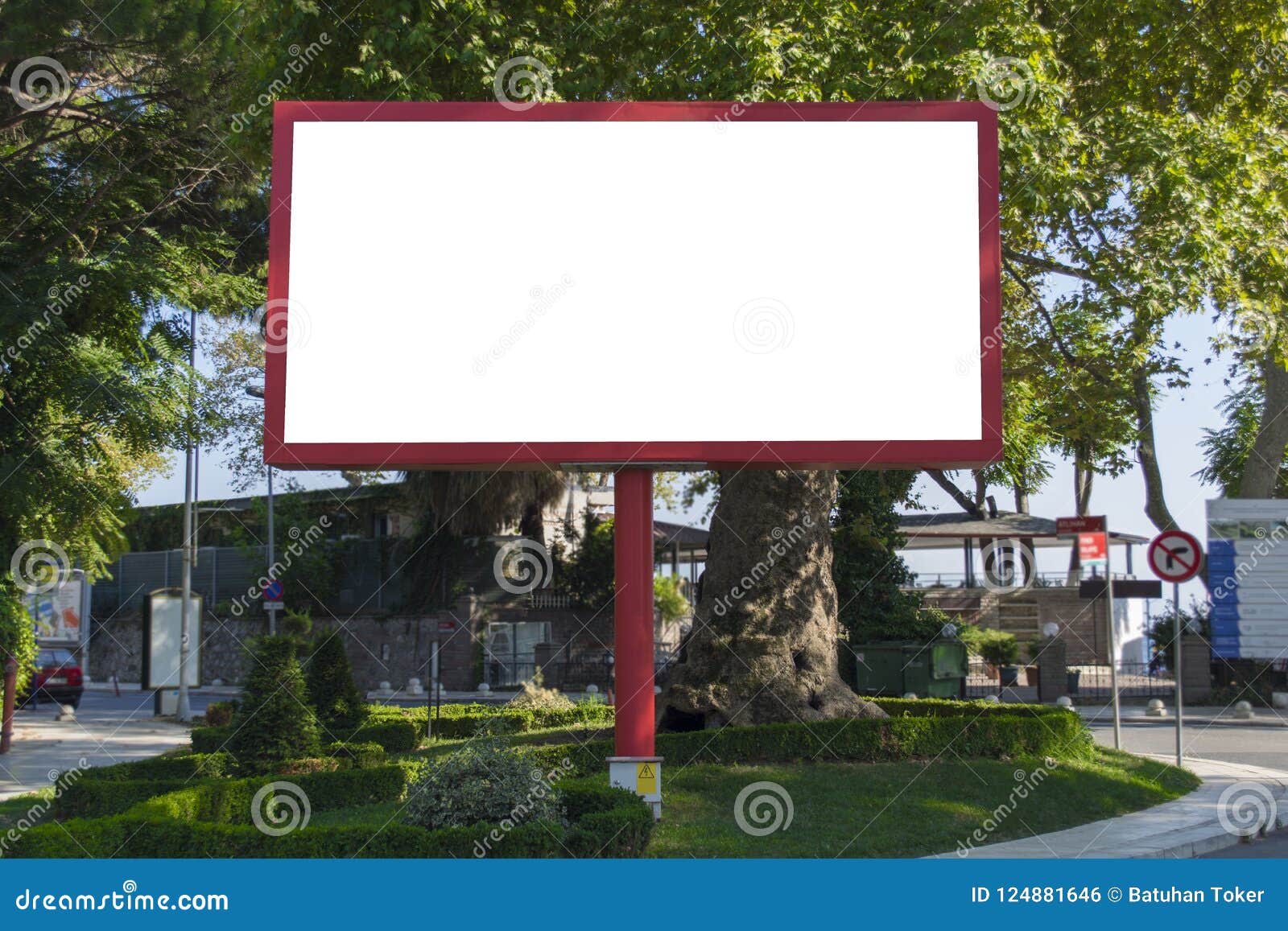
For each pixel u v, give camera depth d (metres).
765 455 11.16
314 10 14.55
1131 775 13.76
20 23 19.22
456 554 37.06
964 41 14.68
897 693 26.09
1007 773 12.55
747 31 14.12
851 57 14.53
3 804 12.54
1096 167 16.02
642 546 11.32
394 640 37.97
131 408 22.00
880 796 11.58
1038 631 40.91
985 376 11.32
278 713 13.19
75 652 31.91
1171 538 15.75
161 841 8.58
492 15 14.34
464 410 11.16
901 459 11.20
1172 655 31.84
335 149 11.45
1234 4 17.27
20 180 22.14
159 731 23.41
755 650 14.70
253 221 25.77
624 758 10.81
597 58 15.36
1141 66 17.33
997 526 40.72
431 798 9.12
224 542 46.22
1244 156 15.73
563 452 11.13
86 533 24.89
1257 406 34.22
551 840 8.57
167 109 23.12
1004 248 17.59
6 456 21.66
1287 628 26.88
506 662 36.72
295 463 11.11
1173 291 15.26
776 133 11.54
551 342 11.24
